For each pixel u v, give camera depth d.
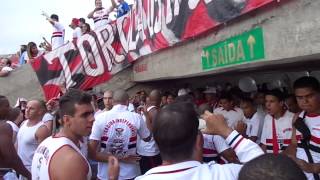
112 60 9.48
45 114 5.16
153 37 6.79
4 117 4.45
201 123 2.86
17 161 4.03
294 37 3.30
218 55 4.86
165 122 1.87
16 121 6.38
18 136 5.04
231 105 6.23
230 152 3.59
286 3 3.38
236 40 4.33
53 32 11.86
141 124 4.59
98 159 4.29
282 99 4.42
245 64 4.33
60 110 2.54
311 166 3.24
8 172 3.96
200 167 1.87
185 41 6.05
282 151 4.16
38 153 2.53
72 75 9.66
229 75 8.84
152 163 6.21
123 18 9.15
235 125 5.58
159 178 1.83
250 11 3.90
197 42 5.56
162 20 6.23
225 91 7.42
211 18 4.50
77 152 2.38
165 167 1.86
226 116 6.18
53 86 9.70
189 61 5.95
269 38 3.67
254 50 3.96
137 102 9.37
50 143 2.46
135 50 8.18
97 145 4.30
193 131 1.89
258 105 5.92
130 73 11.12
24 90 11.28
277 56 3.56
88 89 9.77
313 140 3.44
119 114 4.42
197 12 4.87
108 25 9.48
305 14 3.15
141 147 6.21
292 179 1.26
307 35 3.13
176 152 1.86
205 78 10.06
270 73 7.73
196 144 1.93
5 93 11.29
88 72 9.66
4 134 3.94
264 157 1.36
